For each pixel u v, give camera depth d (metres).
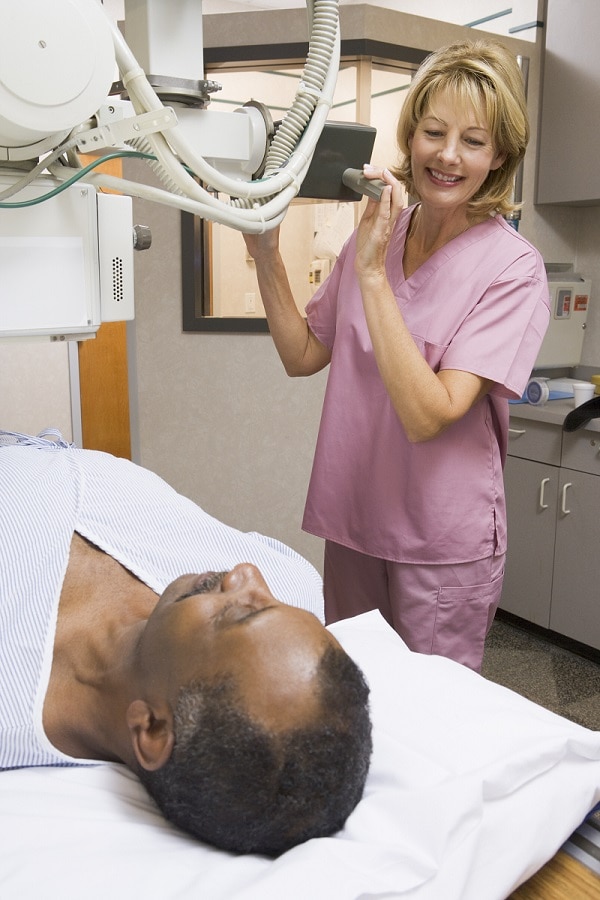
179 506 1.26
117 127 0.90
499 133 1.32
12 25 0.79
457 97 1.28
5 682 0.93
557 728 0.93
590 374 2.97
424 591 1.49
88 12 0.83
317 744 0.72
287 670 0.73
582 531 2.52
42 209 0.95
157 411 2.76
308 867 0.69
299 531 2.77
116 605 1.02
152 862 0.73
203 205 0.94
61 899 0.68
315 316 1.67
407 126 1.40
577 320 2.87
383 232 1.22
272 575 1.19
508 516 2.76
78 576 1.06
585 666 2.57
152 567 1.12
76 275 0.99
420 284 1.46
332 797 0.73
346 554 1.60
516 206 1.46
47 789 0.85
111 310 1.04
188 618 0.79
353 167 1.27
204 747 0.72
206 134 1.05
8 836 0.76
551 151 2.81
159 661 0.79
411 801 0.79
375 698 0.98
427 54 2.49
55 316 0.99
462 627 1.52
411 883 0.73
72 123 0.85
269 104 2.64
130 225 1.04
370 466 1.50
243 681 0.72
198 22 1.02
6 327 0.95
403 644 1.16
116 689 0.87
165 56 1.00
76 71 0.83
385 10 2.39
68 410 3.24
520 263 1.41
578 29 2.65
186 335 2.68
